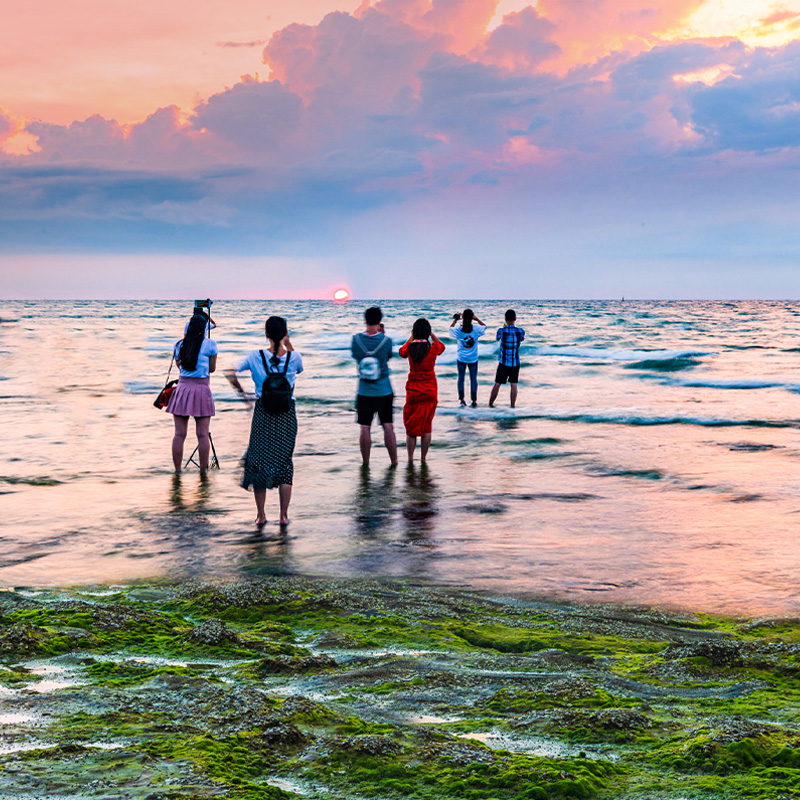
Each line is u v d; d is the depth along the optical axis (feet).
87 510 25.38
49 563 19.67
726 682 12.21
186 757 8.51
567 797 7.82
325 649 13.78
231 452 36.17
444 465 33.47
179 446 31.68
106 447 37.17
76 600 16.12
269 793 7.68
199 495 27.68
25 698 10.62
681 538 22.16
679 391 63.05
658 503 26.50
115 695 10.78
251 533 22.71
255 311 351.67
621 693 11.78
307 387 63.31
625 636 14.82
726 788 8.14
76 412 48.37
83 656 12.96
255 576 18.70
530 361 92.84
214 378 70.23
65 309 394.73
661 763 8.95
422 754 8.89
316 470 32.35
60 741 9.06
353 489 28.78
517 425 44.75
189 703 10.54
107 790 7.54
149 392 58.54
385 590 17.66
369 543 21.68
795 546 21.31
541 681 11.93
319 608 16.20
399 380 70.13
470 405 53.36
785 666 12.73
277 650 13.56
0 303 646.74
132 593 17.29
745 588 17.90
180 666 12.58
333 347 117.19
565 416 47.85
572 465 33.45
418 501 26.89
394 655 13.43
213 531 22.90
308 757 8.85
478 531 22.97
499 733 9.96
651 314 301.43
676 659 13.11
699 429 43.34
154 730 9.49
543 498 27.35
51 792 7.50
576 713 10.36
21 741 9.04
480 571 19.17
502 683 11.89
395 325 192.65
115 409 49.78
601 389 64.49
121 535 22.40
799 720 10.60
